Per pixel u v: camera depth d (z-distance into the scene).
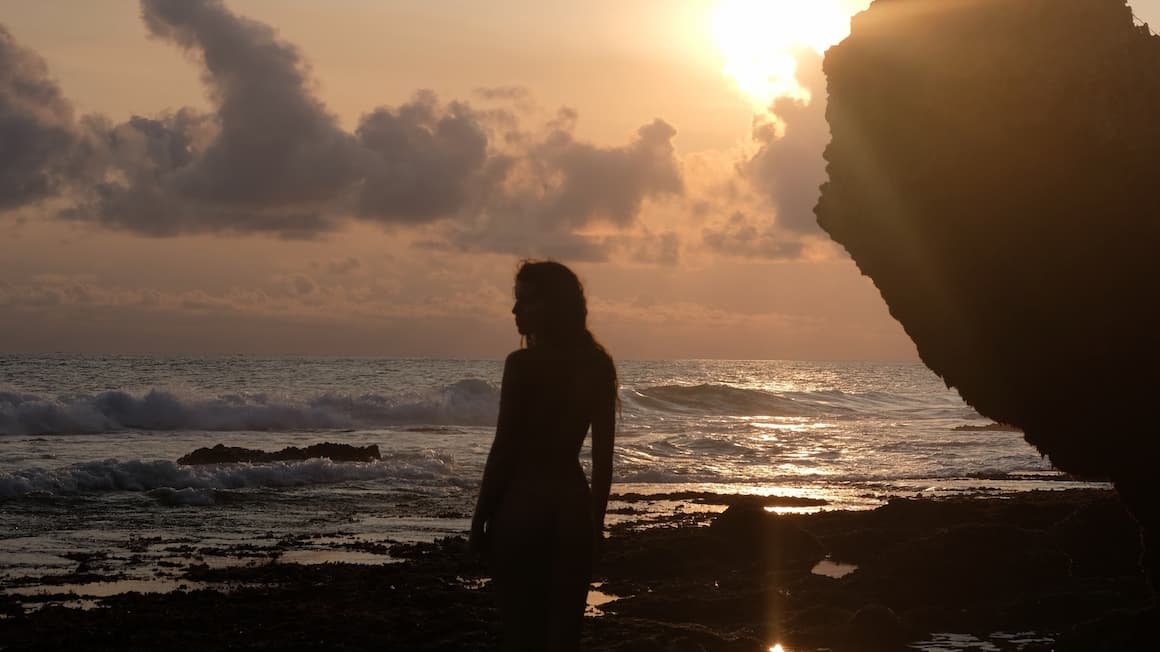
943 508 14.42
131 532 13.96
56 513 15.60
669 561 11.51
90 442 26.84
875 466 25.58
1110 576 9.90
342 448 23.14
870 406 56.94
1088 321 6.39
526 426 4.58
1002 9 6.51
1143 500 6.63
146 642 7.99
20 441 26.84
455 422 36.66
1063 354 6.53
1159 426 6.35
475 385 38.84
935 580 9.59
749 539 12.40
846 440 32.66
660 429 36.31
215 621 8.63
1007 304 6.61
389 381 67.00
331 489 19.20
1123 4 6.48
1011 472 24.59
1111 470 6.69
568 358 4.63
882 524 13.96
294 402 35.25
